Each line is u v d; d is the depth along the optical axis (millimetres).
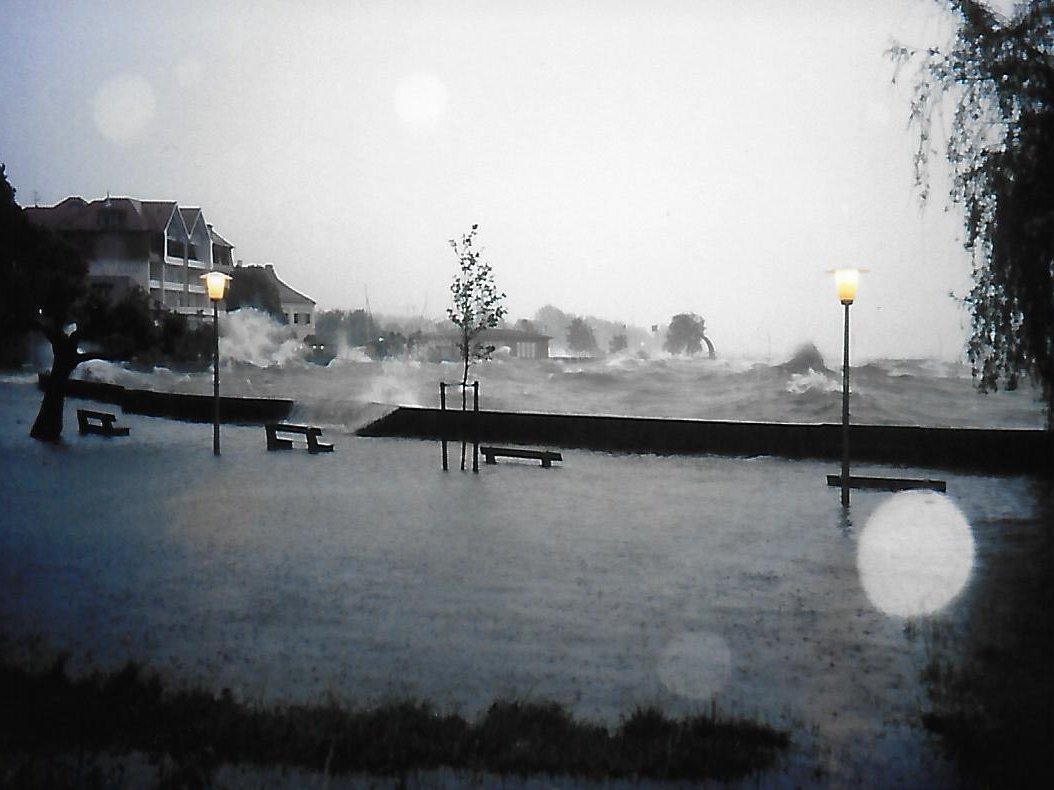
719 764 6402
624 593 11664
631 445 29594
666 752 6508
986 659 8945
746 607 10992
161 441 30547
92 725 6941
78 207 73562
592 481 22609
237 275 84875
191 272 77250
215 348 27234
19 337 30828
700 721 7074
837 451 27156
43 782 6039
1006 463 24875
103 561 13375
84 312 29469
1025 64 16188
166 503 18656
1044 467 24453
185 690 7672
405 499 19562
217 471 23734
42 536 15180
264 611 10719
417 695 7988
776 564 13422
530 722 7059
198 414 39531
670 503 19188
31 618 10375
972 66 16750
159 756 6488
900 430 26359
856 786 6172
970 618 10477
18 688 7578
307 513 17703
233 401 38750
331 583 12117
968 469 25141
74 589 11711
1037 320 16797
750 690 8148
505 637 9750
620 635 9836
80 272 29719
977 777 6301
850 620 10438
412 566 13164
